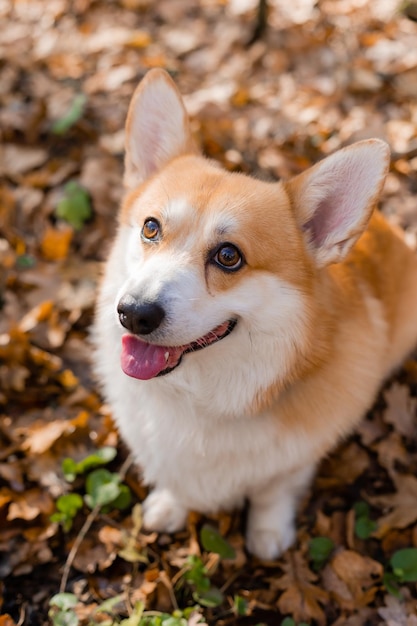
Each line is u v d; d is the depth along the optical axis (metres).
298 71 1.16
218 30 1.24
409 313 0.80
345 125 1.05
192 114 1.04
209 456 0.69
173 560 0.73
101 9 1.28
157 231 0.64
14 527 0.75
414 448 0.80
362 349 0.69
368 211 0.62
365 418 0.82
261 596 0.72
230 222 0.62
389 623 0.69
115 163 1.00
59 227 0.95
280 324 0.63
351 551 0.73
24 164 1.00
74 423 0.80
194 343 0.63
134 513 0.76
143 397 0.68
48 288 0.90
